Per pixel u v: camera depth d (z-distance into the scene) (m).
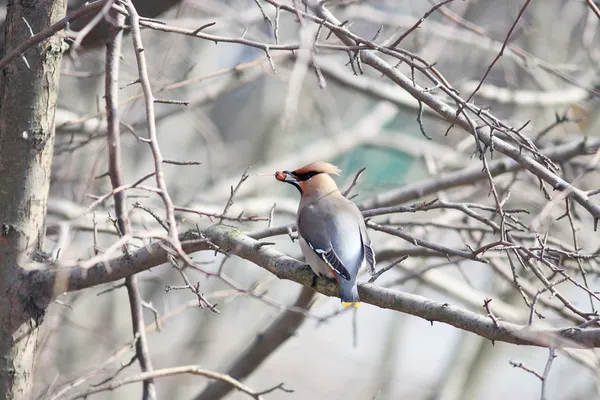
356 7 14.12
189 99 14.27
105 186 13.53
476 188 13.28
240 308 19.97
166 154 19.38
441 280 13.23
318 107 18.23
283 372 21.64
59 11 8.07
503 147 7.70
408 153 17.34
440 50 16.33
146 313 17.05
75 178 11.36
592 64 14.77
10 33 8.03
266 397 22.30
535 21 16.53
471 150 16.80
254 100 21.84
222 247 8.30
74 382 8.52
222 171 19.11
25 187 8.12
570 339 6.36
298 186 9.48
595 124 15.36
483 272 18.22
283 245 20.38
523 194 13.52
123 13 7.77
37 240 8.23
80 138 12.95
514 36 14.98
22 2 7.96
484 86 13.81
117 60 8.39
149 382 8.96
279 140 20.27
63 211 11.10
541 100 14.05
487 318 6.81
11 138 8.05
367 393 20.25
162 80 13.60
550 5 16.59
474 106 7.49
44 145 8.16
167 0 10.65
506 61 16.30
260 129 20.67
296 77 8.55
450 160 14.20
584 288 7.09
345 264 8.33
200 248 8.27
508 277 10.95
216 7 14.33
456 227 9.88
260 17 13.97
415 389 21.55
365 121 17.59
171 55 14.40
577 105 14.28
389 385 20.19
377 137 17.39
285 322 11.85
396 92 14.31
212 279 19.09
